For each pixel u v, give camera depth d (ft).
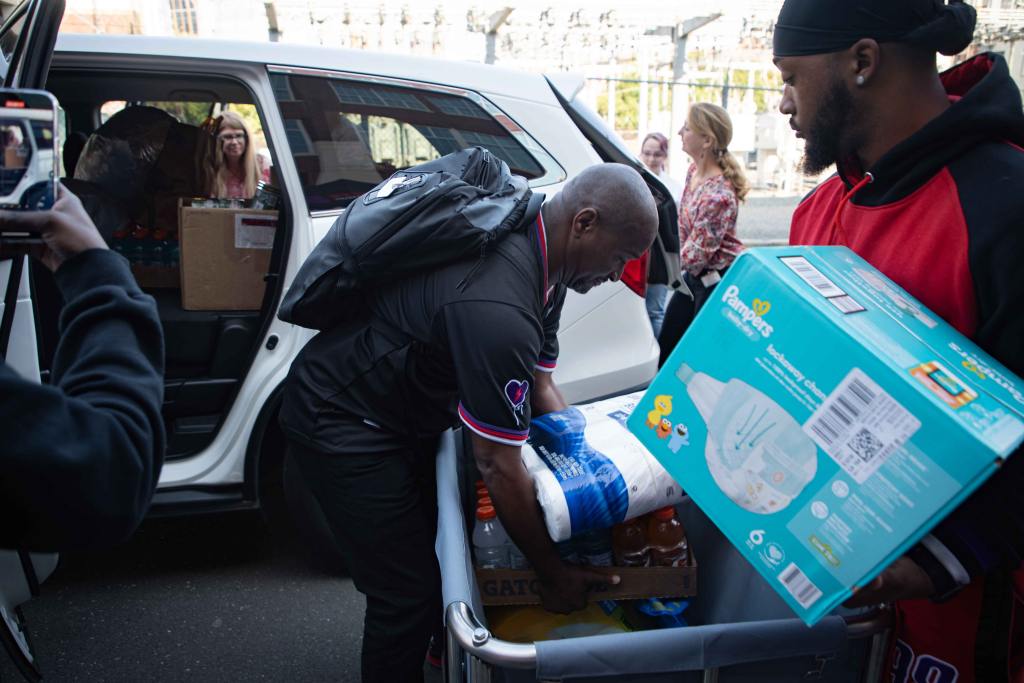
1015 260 3.41
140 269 10.39
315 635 8.12
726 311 3.62
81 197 10.19
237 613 8.44
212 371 9.07
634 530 5.16
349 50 8.85
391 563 5.66
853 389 3.18
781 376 3.39
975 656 3.95
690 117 13.20
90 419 2.73
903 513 3.06
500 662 3.62
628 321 9.12
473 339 4.71
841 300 3.45
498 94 9.11
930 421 2.99
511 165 8.99
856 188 4.14
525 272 4.90
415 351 5.21
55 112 2.90
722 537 5.47
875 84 3.83
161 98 11.39
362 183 8.77
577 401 8.93
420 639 5.83
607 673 3.67
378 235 4.97
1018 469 3.41
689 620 5.82
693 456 3.69
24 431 2.58
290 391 5.75
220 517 10.30
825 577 3.25
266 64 8.52
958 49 3.82
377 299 5.28
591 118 9.51
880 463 3.11
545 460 5.03
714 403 3.62
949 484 2.96
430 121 8.95
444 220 4.83
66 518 2.68
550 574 4.92
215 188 11.60
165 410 8.78
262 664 7.68
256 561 9.41
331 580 9.07
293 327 8.41
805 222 4.92
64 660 7.63
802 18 3.89
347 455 5.48
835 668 4.10
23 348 5.47
